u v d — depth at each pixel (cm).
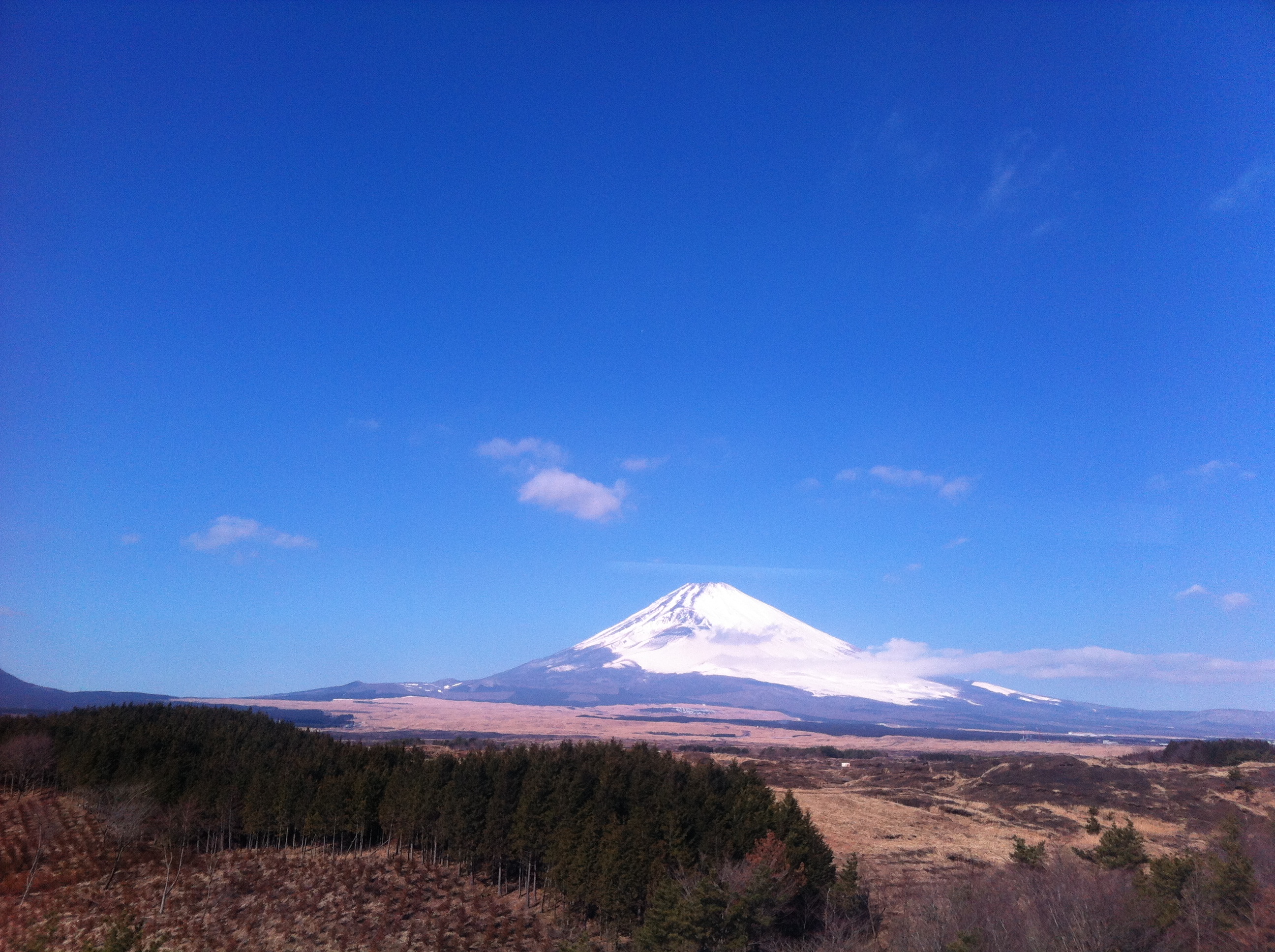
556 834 6900
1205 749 12244
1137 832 7756
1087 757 17800
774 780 12144
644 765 8044
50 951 5728
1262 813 8469
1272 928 4409
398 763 9538
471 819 7644
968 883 5591
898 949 4828
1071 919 4522
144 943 5994
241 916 6706
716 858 6038
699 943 5141
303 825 8512
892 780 12581
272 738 10706
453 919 6675
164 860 8100
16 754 9681
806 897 5897
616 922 5984
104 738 9681
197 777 9112
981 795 10875
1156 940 4444
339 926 6469
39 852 7838
